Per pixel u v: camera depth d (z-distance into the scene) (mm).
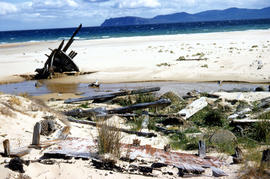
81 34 103375
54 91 16000
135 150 5547
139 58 25562
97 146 5496
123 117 9711
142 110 10789
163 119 9578
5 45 52594
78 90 16156
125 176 4426
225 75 17781
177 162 5039
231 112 10102
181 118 9055
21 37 96750
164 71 19828
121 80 18312
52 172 4379
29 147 5266
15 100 8742
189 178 4488
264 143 6902
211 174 4684
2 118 6730
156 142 7023
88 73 20969
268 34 45625
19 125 6766
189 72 19094
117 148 5246
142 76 18938
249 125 8078
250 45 29891
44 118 7898
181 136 7668
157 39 47375
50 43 51938
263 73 17562
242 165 5016
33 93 15492
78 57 28250
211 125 8867
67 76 20469
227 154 5930
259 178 4348
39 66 24031
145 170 4641
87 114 9766
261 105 10234
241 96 11797
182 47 31859
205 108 10727
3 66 24219
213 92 13570
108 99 12938
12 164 4188
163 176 4500
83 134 7078
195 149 6488
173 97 12219
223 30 81062
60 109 11266
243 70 18609
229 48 28141
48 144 5504
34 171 4289
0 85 18125
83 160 4898
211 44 33125
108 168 4668
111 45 39906
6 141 4688
